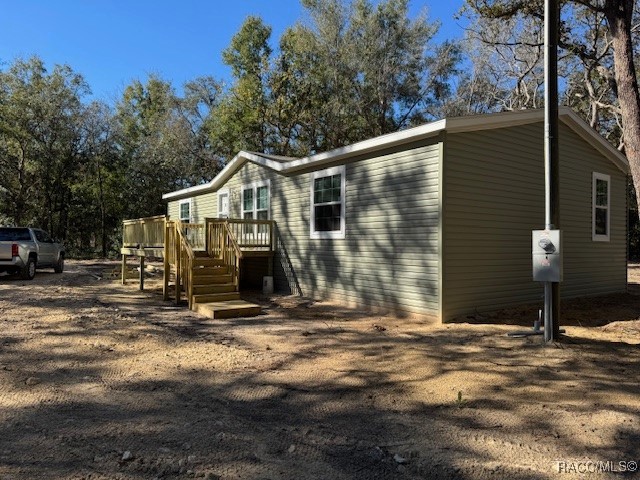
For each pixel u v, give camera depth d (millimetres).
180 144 30891
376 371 5480
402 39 29531
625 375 5207
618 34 8273
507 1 12148
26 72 28312
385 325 8242
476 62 27984
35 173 28438
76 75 29250
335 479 3084
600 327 7887
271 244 13109
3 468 3127
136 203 30156
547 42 6516
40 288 12852
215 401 4531
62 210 29656
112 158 30219
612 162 12516
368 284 9969
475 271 8789
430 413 4223
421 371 5449
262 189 13953
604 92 21969
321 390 4852
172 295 12141
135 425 3904
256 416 4168
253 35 30922
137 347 6445
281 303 10930
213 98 33469
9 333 7043
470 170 8727
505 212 9352
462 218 8578
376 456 3414
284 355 6184
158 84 38062
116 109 35125
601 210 12195
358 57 29078
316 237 11555
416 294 8812
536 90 25031
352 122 30547
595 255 11891
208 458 3336
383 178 9602
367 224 10000
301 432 3832
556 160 6508
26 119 27062
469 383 5000
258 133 30297
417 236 8797
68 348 6277
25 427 3812
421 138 8734
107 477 3035
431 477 3123
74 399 4488
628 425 3900
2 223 27344
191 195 19125
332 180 11062
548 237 6441
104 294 12172
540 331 7051
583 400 4477
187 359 5938
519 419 4051
